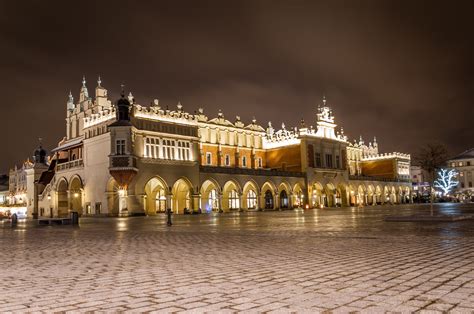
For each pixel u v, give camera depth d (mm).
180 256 12039
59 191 69938
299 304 6234
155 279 8492
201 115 77125
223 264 10312
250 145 86688
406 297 6512
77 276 9070
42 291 7617
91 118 65625
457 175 127250
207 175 66438
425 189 130750
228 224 30219
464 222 25047
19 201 102625
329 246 13742
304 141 83938
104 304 6531
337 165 92875
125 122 57250
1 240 19859
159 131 62094
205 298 6766
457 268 9023
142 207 57875
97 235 21969
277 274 8734
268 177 76000
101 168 60062
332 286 7445
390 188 108125
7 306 6555
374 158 115625
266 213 58125
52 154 87875
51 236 22109
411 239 15562
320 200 86750
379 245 13766
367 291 6992
